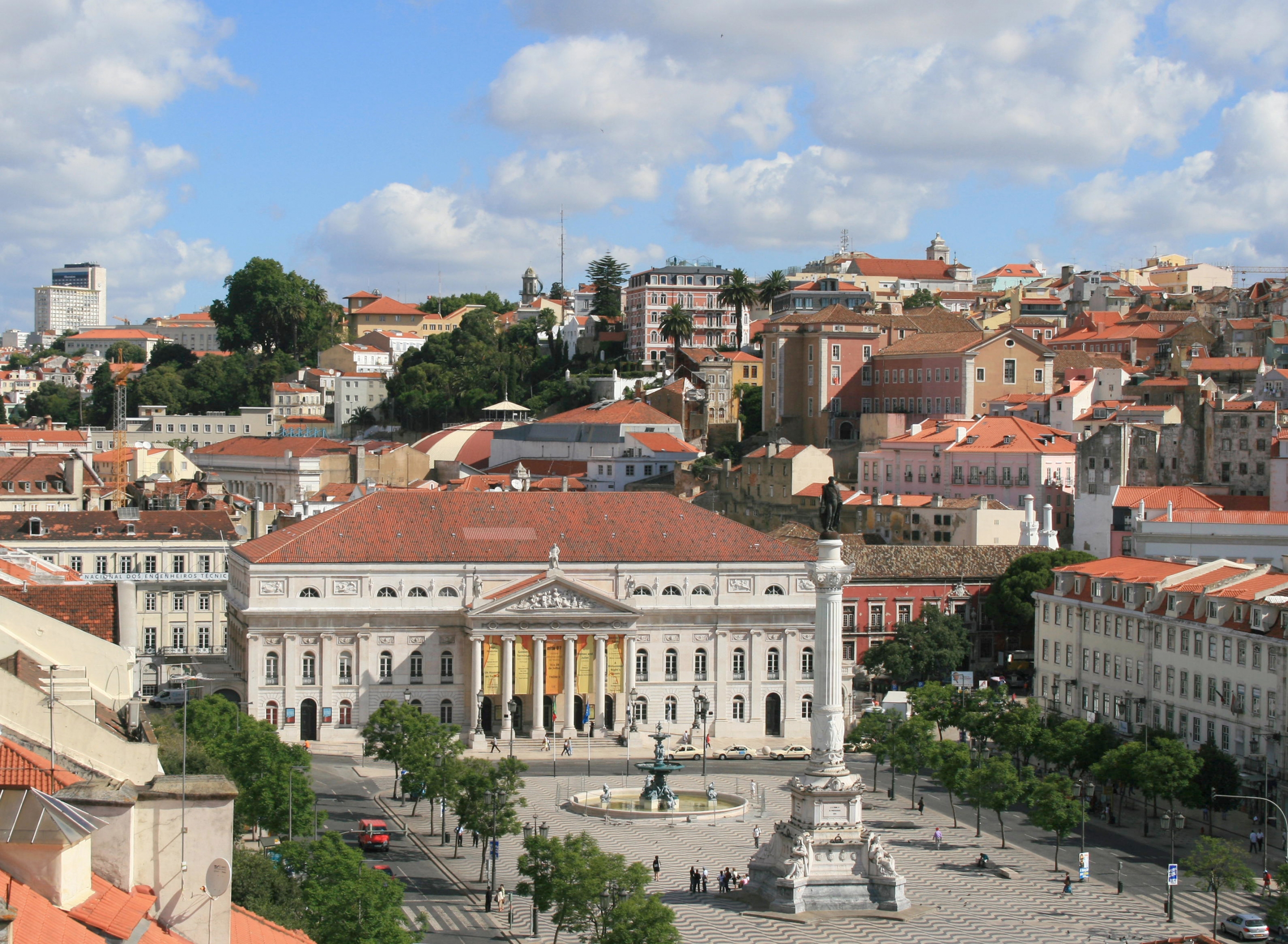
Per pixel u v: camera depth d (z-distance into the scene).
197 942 47.69
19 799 45.62
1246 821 161.88
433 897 133.75
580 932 118.25
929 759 166.75
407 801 173.25
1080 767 171.00
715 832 161.75
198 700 143.38
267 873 93.62
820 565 131.12
